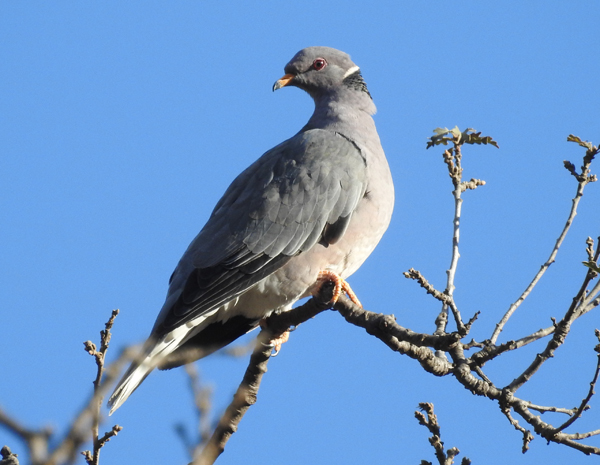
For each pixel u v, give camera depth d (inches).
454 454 354.3
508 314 366.0
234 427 366.3
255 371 366.9
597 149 378.6
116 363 200.5
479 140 400.8
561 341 339.3
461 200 402.9
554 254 378.9
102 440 291.0
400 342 339.3
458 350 348.2
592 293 350.0
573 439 343.3
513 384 346.3
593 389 334.6
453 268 386.9
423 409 358.9
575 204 383.2
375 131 478.6
